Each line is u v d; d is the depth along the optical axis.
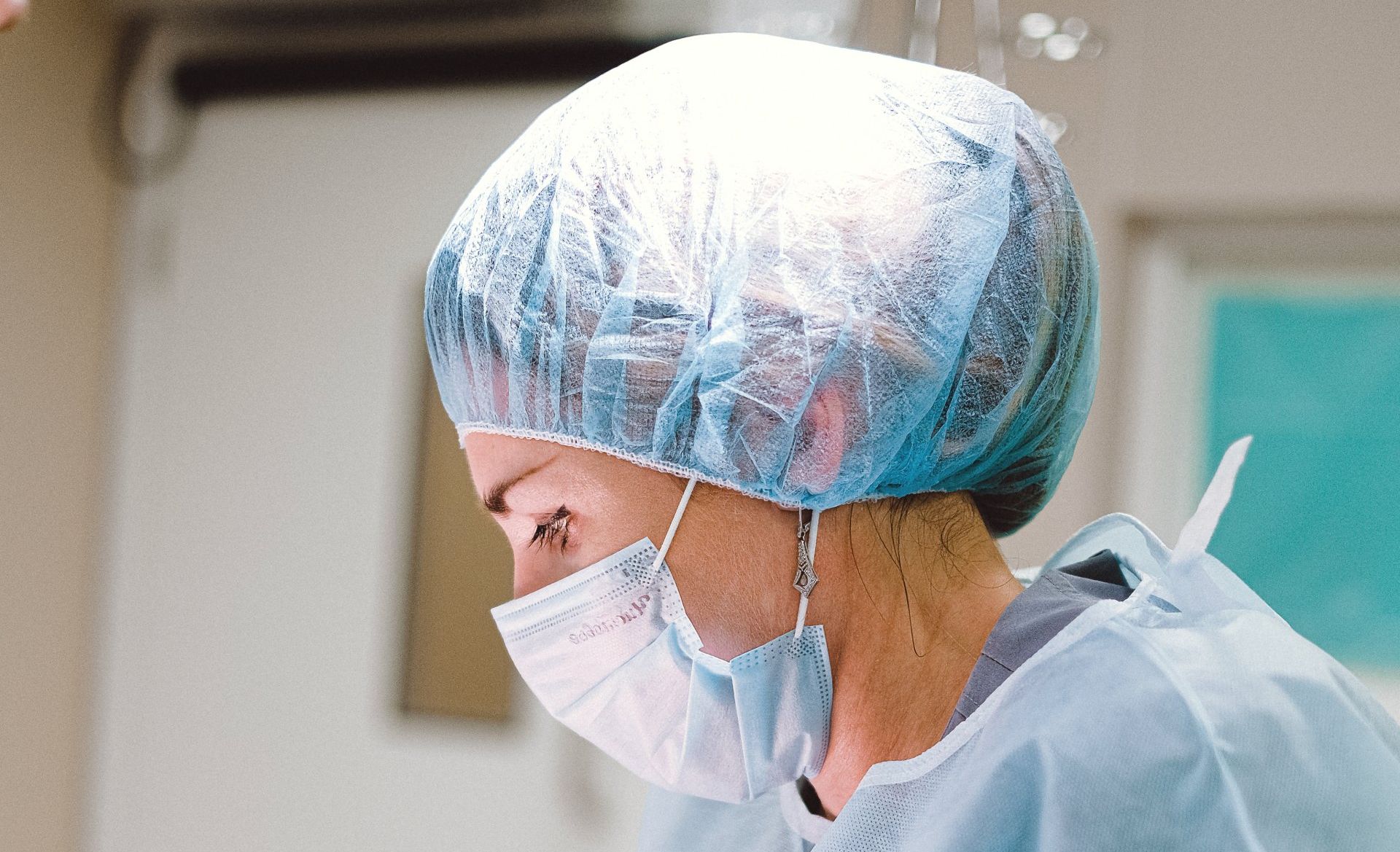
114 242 2.96
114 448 2.97
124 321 2.97
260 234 2.85
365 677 2.74
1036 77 2.23
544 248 0.87
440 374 0.96
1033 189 0.85
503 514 0.93
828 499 0.84
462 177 2.69
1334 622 2.28
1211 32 2.16
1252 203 2.16
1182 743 0.70
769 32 1.76
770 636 0.87
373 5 2.51
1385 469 2.27
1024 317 0.84
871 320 0.81
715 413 0.82
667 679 0.91
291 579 2.81
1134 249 2.34
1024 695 0.76
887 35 1.83
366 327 2.76
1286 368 2.32
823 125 0.85
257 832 2.82
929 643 0.85
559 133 0.90
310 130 2.82
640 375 0.84
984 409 0.84
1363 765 0.71
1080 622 0.76
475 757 2.66
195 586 2.88
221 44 2.80
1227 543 2.33
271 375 2.84
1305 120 2.12
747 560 0.87
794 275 0.82
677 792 1.14
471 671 2.67
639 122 0.88
